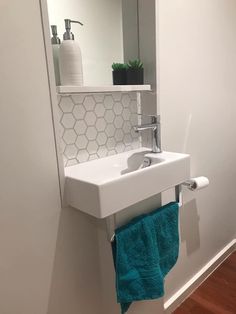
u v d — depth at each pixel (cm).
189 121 146
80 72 91
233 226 204
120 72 106
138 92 121
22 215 83
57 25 96
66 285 99
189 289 169
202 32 143
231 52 167
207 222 175
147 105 121
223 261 196
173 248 120
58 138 88
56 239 93
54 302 97
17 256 84
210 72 153
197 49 142
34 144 82
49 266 93
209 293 170
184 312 158
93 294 110
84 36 105
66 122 99
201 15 140
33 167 83
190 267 170
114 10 113
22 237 84
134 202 91
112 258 114
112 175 105
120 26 116
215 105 162
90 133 108
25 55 76
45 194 88
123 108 118
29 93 79
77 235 100
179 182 109
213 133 165
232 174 190
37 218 87
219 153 173
